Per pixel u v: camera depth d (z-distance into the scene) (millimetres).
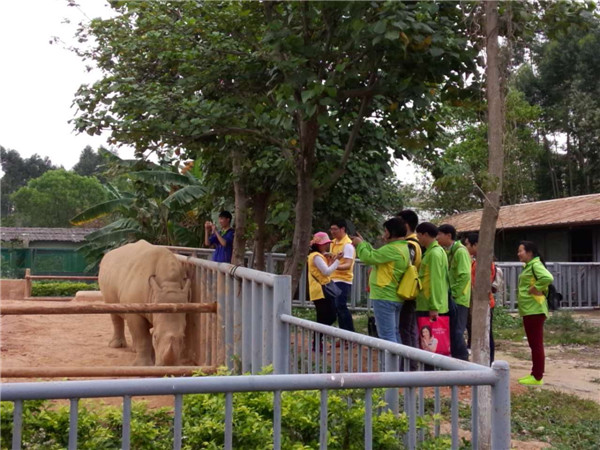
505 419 2898
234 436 3352
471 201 32188
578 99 33531
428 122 7672
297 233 8438
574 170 37094
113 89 7613
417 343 7996
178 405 2629
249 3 7520
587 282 20344
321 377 2730
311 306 17406
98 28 8594
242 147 9516
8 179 70062
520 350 11703
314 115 7508
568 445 6055
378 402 3695
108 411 3574
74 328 12422
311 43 6961
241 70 7863
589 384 8766
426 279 7625
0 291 18219
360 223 14023
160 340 7152
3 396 2459
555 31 6277
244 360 6195
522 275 8461
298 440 3471
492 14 5332
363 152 9766
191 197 18000
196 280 8781
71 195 55406
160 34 7773
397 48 6391
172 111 7785
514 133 5488
